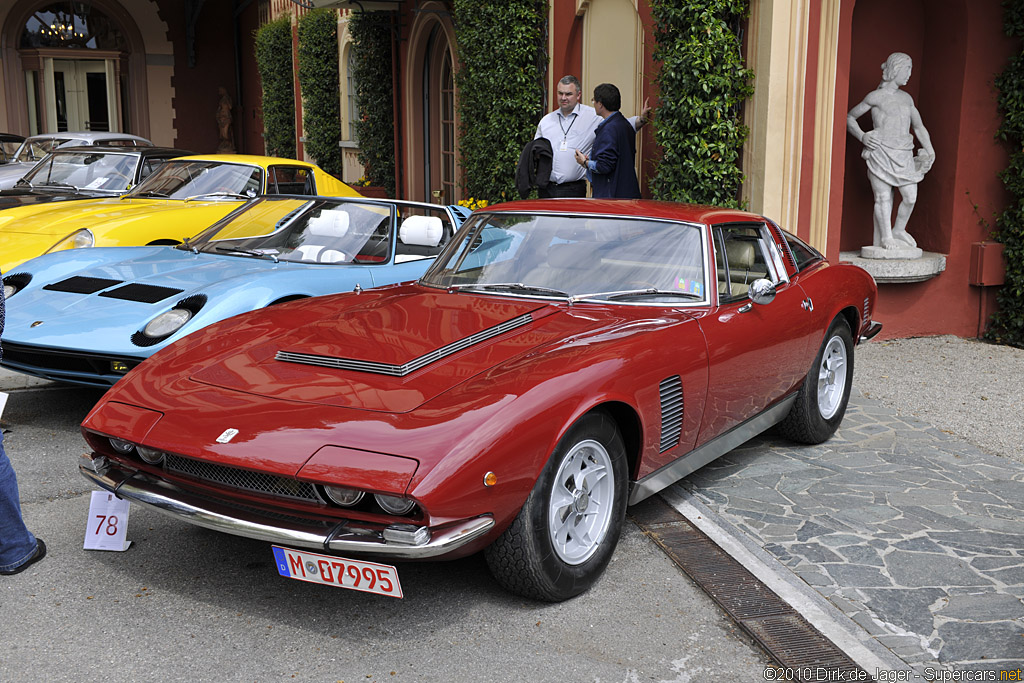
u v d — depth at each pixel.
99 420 3.22
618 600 3.33
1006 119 7.94
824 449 5.12
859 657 2.94
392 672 2.83
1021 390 6.54
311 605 3.25
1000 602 3.31
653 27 8.30
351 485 2.69
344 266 5.56
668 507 4.23
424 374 3.18
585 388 3.14
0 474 3.34
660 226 4.26
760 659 2.96
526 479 2.94
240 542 3.77
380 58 15.13
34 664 2.84
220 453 2.87
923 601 3.32
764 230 4.74
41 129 24.34
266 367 3.34
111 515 3.65
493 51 10.35
